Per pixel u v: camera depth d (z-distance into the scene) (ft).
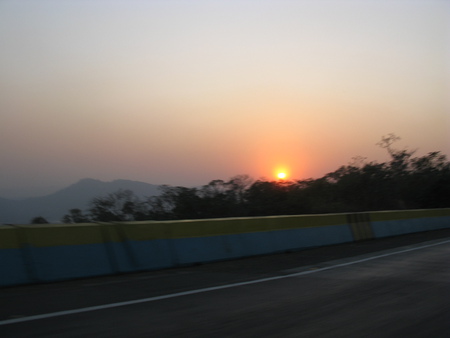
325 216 55.06
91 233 32.27
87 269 30.73
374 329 18.69
